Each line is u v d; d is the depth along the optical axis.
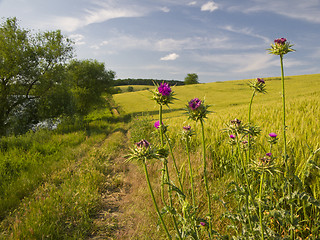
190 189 4.23
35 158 10.20
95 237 4.10
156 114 34.06
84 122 28.14
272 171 2.12
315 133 5.15
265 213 2.64
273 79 74.56
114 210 5.18
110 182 7.01
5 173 8.28
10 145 12.67
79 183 6.59
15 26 20.61
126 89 109.88
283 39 2.45
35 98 22.39
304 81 65.19
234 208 3.50
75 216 4.78
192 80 118.00
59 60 23.52
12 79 19.75
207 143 6.35
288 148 3.81
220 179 4.57
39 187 6.71
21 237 3.95
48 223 4.35
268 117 9.25
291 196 2.40
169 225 3.81
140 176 6.69
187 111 2.15
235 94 55.97
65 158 10.11
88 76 34.19
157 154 1.91
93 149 11.45
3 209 5.48
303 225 2.83
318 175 2.94
